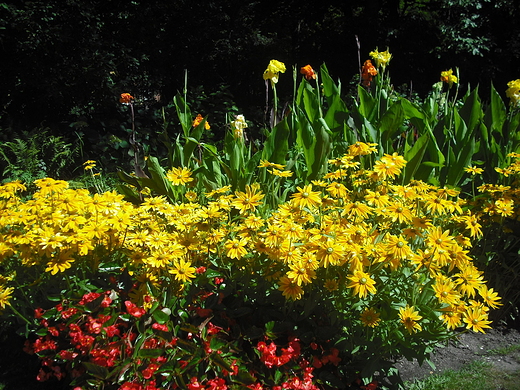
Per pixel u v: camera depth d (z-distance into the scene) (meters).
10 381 2.44
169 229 2.61
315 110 4.07
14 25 7.38
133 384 2.05
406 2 13.62
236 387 2.11
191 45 10.80
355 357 2.39
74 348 2.31
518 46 11.77
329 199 2.51
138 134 6.71
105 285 2.43
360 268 2.10
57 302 2.42
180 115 4.07
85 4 8.10
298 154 3.82
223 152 4.19
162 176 3.69
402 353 2.26
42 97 7.70
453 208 2.44
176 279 2.27
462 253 2.18
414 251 2.55
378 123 3.86
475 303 2.15
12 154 6.22
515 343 3.03
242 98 11.98
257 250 2.25
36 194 2.61
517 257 3.14
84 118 6.74
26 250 2.29
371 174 2.55
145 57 9.61
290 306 2.34
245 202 2.42
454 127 4.05
